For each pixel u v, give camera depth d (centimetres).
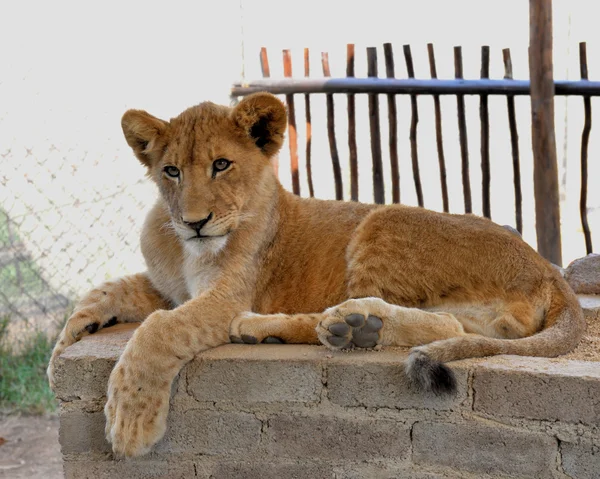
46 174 991
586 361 395
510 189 1267
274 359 402
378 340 405
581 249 1141
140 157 468
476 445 384
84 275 1000
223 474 415
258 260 457
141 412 394
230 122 442
